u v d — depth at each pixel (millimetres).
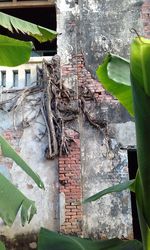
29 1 9203
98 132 7871
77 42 8586
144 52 2590
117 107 8016
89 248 3133
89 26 8719
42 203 7465
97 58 8453
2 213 2412
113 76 3385
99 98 8109
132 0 8820
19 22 4000
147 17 8680
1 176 2678
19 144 7824
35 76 8234
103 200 7379
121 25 8680
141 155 2605
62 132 7789
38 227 7316
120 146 7746
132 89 2633
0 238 7285
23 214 2562
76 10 8844
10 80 8234
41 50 11117
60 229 7227
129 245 3193
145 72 2568
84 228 7234
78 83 8242
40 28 4133
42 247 3127
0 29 11430
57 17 8797
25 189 7555
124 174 7562
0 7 9266
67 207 7383
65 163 7656
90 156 7715
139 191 2766
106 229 7207
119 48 8516
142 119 2584
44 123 7891
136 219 8656
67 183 7539
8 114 8031
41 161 7695
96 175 7582
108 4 8844
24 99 8070
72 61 8422
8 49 3975
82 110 8023
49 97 7977
